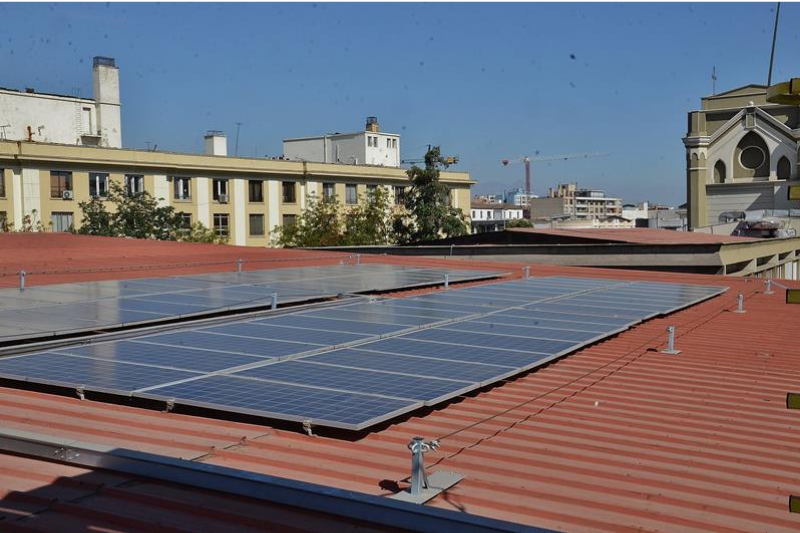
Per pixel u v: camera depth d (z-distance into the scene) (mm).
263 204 69750
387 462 6566
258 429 7191
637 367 10977
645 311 14617
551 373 10320
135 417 7449
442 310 13688
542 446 7227
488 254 34250
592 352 11859
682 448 7359
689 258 30016
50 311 12359
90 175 58938
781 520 5773
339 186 75625
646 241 32688
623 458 6996
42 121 68438
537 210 169375
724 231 56594
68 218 57906
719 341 13234
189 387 7535
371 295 16531
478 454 6918
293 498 5238
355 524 5004
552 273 26625
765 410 8875
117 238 28953
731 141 66750
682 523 5672
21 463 6117
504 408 8492
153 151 62344
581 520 5656
